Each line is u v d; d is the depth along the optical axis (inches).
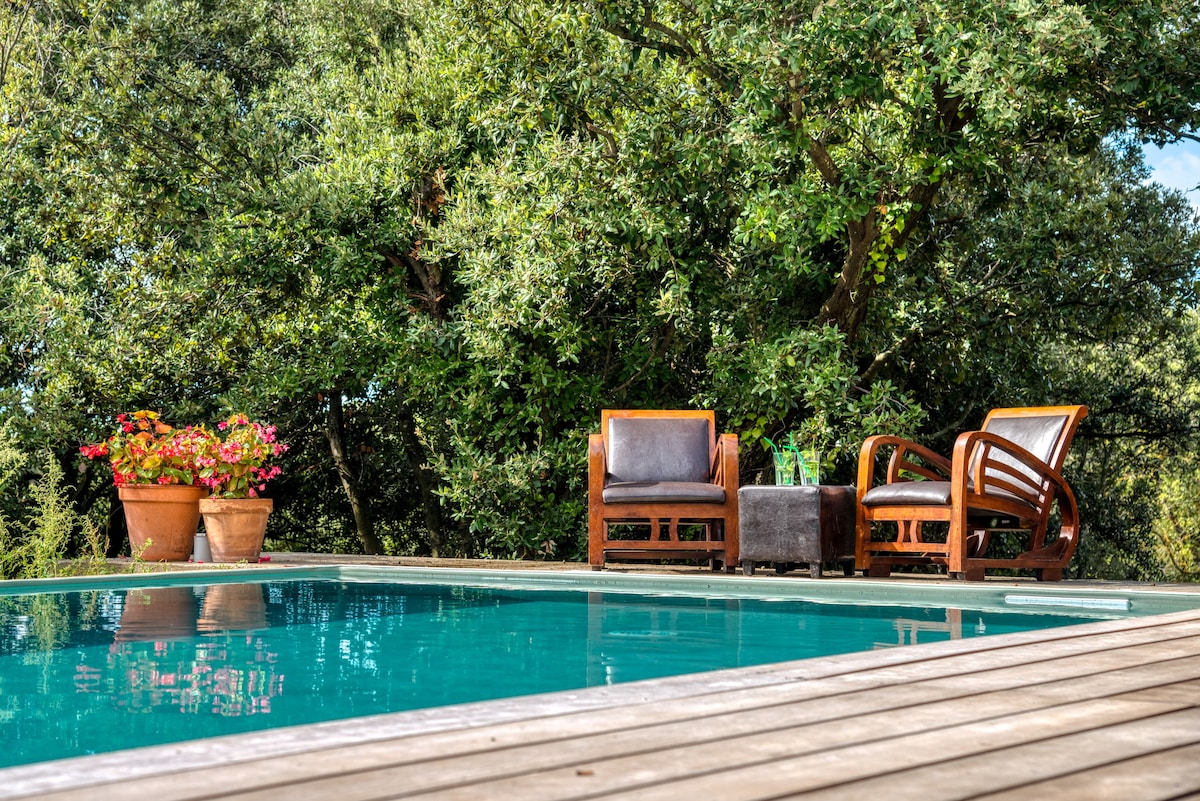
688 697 82.6
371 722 72.6
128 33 399.9
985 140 300.7
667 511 259.8
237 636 148.3
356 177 372.2
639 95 327.3
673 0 302.2
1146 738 69.4
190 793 55.1
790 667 98.0
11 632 151.9
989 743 67.6
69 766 60.4
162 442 286.7
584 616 174.4
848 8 262.8
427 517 495.8
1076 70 321.7
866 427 338.0
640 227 323.6
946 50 265.4
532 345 358.6
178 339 413.4
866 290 358.0
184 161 395.2
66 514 256.7
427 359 369.7
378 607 187.2
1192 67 320.2
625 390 386.0
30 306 392.8
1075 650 110.6
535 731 70.2
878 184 303.7
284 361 424.5
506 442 373.7
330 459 517.0
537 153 339.3
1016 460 244.7
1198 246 397.1
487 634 151.0
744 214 308.2
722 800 54.4
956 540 226.7
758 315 354.3
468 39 338.0
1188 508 679.7
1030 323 409.4
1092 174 401.1
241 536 278.5
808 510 240.4
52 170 418.9
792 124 287.4
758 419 354.6
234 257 388.8
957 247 411.2
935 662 102.0
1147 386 499.2
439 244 353.1
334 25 436.1
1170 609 182.4
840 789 56.6
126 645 139.3
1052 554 234.4
